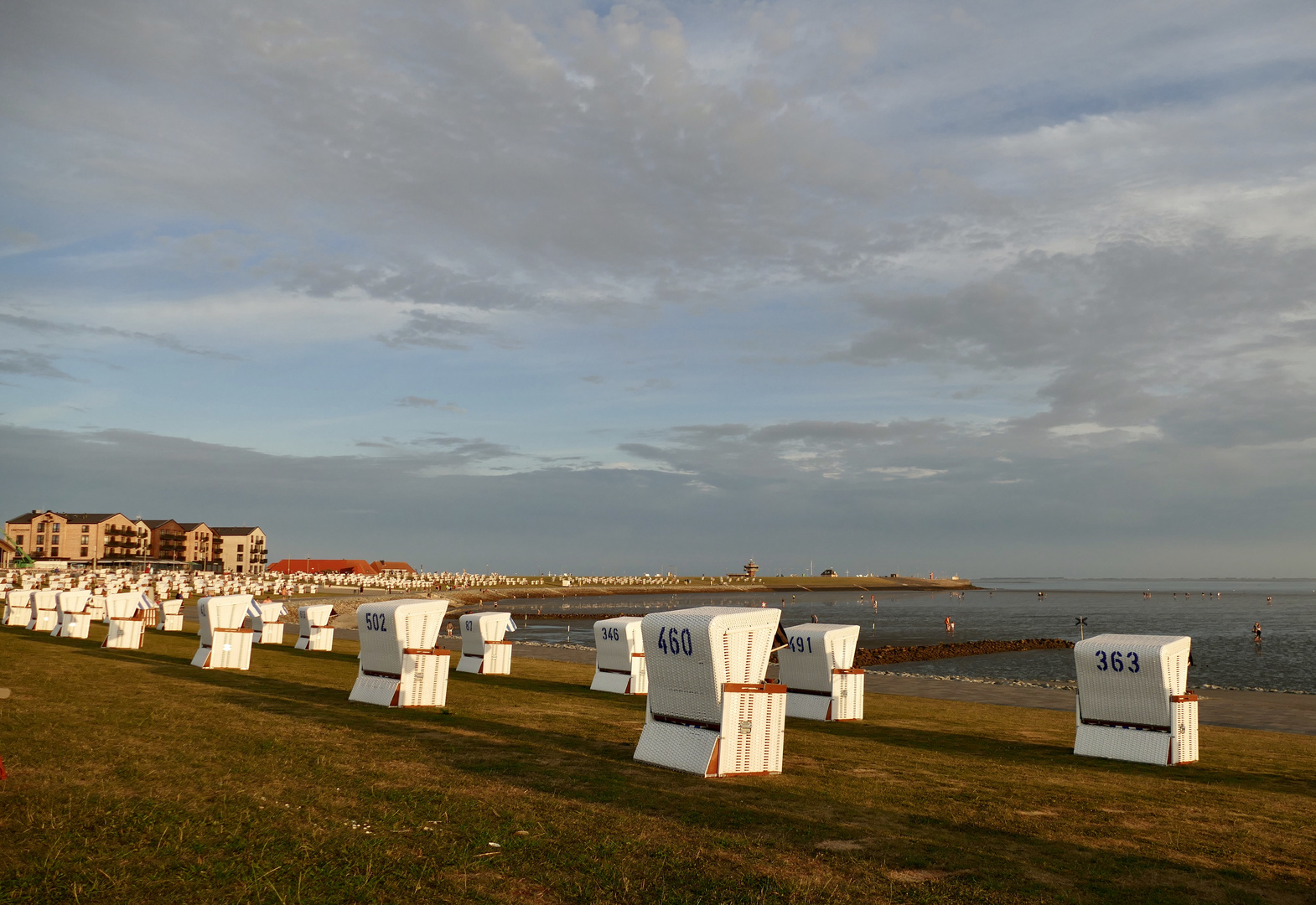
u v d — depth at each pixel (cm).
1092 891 696
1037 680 4247
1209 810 1020
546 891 639
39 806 805
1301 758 1535
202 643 2300
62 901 578
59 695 1570
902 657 5878
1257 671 4906
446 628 6944
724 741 1088
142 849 692
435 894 622
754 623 1130
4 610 4488
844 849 778
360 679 1742
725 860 727
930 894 664
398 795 901
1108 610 15625
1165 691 1367
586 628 9000
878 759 1299
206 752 1095
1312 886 736
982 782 1145
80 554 16438
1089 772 1273
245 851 699
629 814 865
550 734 1379
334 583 14838
